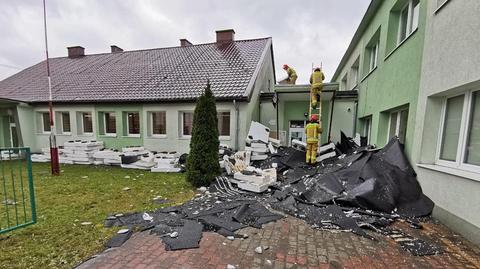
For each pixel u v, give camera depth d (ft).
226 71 36.40
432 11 13.52
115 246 9.43
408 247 9.50
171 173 26.05
